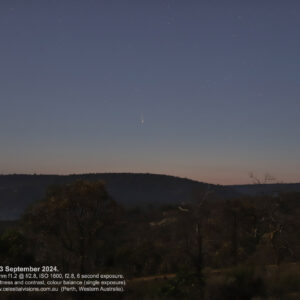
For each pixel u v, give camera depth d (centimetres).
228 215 3278
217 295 1261
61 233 3092
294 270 1448
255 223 3466
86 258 3128
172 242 4103
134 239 5022
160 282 1744
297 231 3241
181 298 1373
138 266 3344
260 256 2892
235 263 2902
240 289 1235
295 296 1178
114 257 3553
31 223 3039
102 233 3369
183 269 1536
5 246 2730
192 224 3052
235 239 3247
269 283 1298
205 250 3109
